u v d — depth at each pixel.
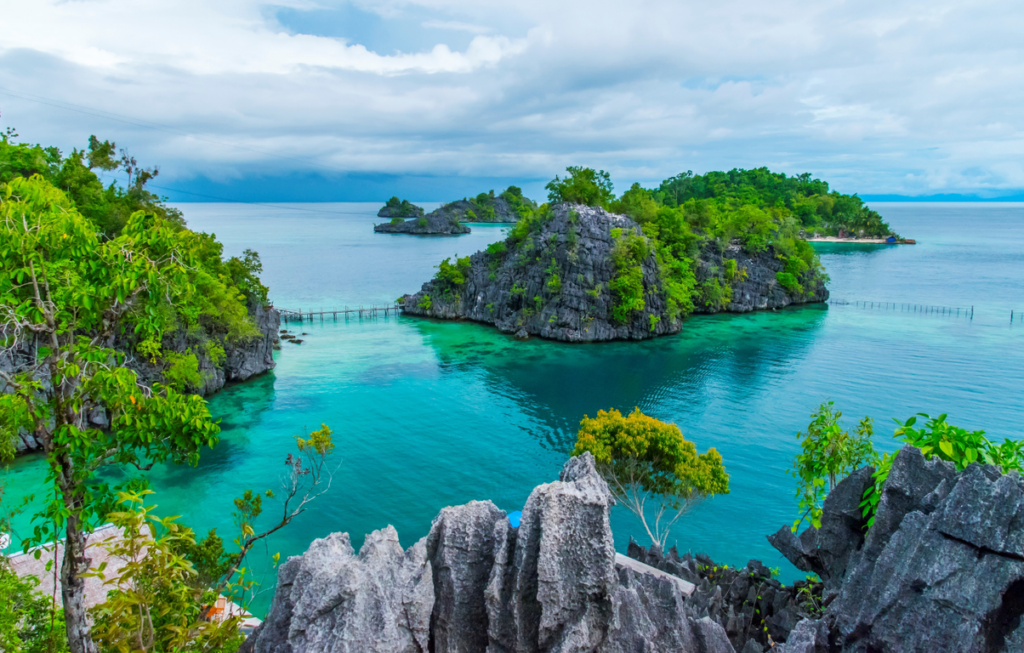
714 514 53.94
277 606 14.27
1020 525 12.90
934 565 13.45
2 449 18.39
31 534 45.53
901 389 88.88
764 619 23.25
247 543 22.19
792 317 148.38
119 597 14.09
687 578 30.03
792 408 82.12
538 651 13.58
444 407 83.69
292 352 114.38
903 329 130.38
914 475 15.73
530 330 131.88
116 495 16.89
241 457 65.31
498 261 149.88
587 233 133.00
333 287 193.12
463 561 14.53
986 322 134.50
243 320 91.88
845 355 109.44
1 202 15.85
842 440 24.53
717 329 136.38
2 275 15.34
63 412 16.12
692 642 14.33
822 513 21.53
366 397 87.56
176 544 18.19
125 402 16.69
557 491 14.05
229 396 87.00
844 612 15.02
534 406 84.31
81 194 84.31
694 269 157.88
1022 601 12.56
